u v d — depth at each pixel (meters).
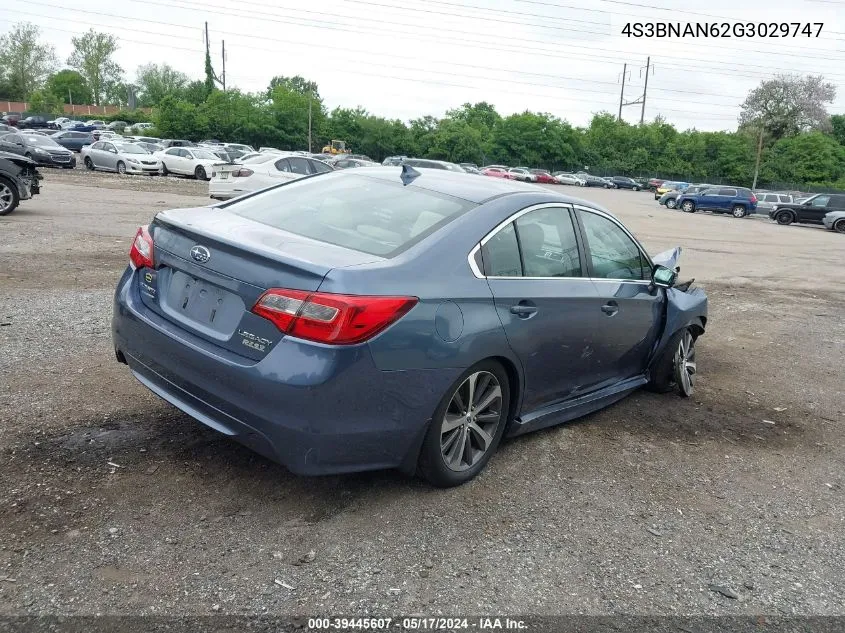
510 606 2.79
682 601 2.95
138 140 50.59
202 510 3.22
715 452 4.64
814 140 89.75
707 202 42.06
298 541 3.06
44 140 30.38
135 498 3.25
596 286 4.41
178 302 3.46
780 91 90.44
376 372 3.05
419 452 3.43
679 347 5.51
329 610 2.65
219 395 3.13
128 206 16.47
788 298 11.70
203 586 2.71
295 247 3.26
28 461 3.47
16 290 7.02
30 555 2.77
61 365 4.88
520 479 3.89
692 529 3.57
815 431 5.27
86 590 2.62
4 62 112.06
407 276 3.21
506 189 4.16
